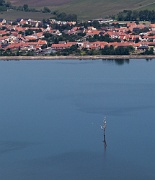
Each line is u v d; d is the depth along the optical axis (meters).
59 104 180.75
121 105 178.38
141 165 135.00
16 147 145.38
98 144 146.00
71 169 133.62
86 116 166.75
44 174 131.75
